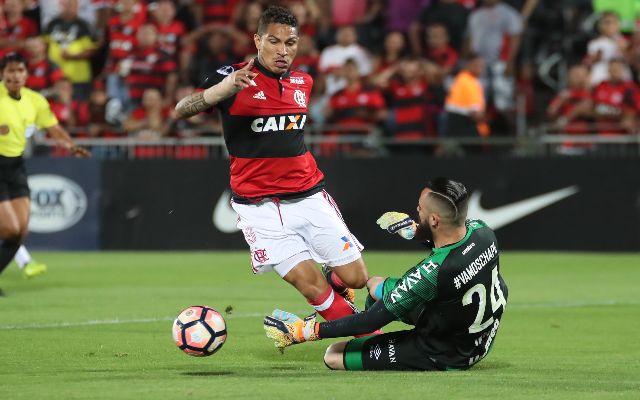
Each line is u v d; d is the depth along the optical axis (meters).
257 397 20.52
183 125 64.81
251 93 27.33
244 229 28.42
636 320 35.62
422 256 60.12
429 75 65.00
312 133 63.97
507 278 49.31
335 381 22.56
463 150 63.19
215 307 38.44
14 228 41.69
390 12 72.25
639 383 22.84
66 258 59.94
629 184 61.28
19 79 41.19
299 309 38.03
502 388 21.73
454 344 24.06
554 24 72.81
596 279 48.84
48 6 71.56
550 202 62.00
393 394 20.88
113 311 37.12
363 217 62.69
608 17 67.25
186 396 20.62
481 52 68.75
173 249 64.25
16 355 27.47
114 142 64.88
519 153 62.97
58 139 43.00
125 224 64.50
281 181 27.89
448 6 70.19
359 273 28.36
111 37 69.50
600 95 62.97
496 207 62.22
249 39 68.81
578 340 31.14
